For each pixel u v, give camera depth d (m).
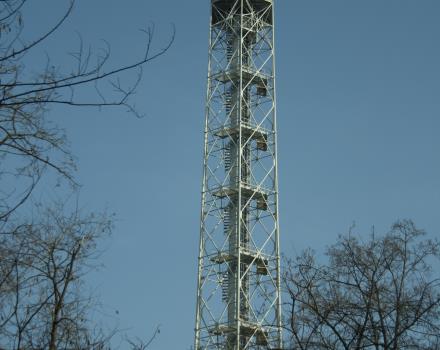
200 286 120.94
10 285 42.34
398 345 53.44
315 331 51.97
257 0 137.38
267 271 120.75
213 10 138.25
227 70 133.38
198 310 119.06
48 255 45.19
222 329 115.38
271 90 133.12
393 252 57.53
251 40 136.38
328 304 53.69
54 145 32.56
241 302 117.75
